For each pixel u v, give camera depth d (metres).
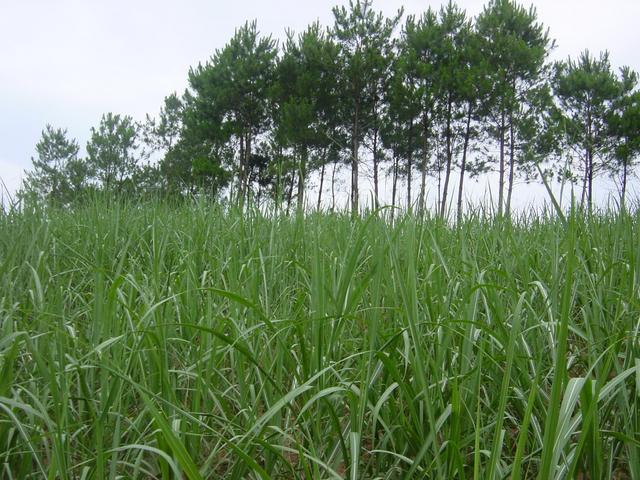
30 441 2.00
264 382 2.38
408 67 23.67
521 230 3.93
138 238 4.41
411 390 2.19
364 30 24.38
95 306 2.38
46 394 2.20
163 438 1.95
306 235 3.94
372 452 2.19
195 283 2.93
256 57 25.19
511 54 23.70
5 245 3.87
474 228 4.20
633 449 1.97
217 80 24.92
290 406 2.23
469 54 23.92
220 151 24.31
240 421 2.44
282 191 4.04
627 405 2.12
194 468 1.56
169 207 5.53
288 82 24.97
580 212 3.57
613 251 3.07
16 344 2.10
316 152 23.75
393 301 2.67
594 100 20.39
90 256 4.14
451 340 2.53
